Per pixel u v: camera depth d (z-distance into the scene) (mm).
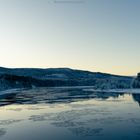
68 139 27406
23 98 78875
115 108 51250
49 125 34656
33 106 56562
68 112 46312
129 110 48094
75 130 31438
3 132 31109
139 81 137250
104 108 51469
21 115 43812
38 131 31375
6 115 44094
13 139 27891
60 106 55938
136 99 71562
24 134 29969
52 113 45438
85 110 48656
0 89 140000
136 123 35094
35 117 41500
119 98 75938
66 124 35062
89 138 27562
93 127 32812
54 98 77938
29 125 35000
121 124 34438
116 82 141375
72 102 64688
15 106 56969
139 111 46625
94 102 63969
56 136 28734
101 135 28781
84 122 36250
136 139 27000
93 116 41312
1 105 59344
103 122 36062
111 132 30078
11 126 34531
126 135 28578
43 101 68312
